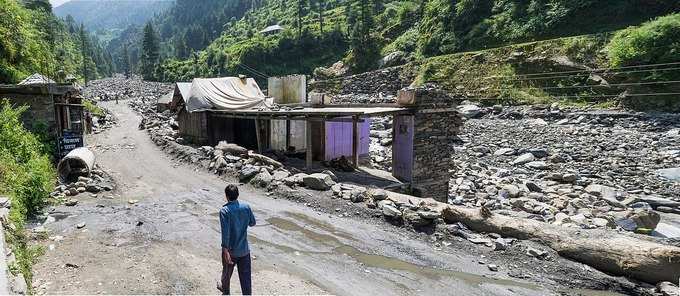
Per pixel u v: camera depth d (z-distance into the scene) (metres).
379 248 9.64
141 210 12.24
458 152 28.41
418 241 10.05
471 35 62.50
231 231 6.35
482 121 41.09
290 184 14.07
